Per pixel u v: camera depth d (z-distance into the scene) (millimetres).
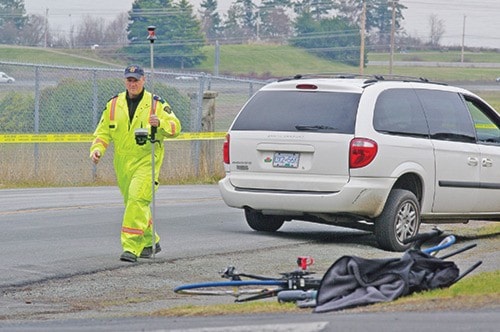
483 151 50281
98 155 42625
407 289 29969
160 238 48594
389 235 46188
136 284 37781
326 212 46156
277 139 47062
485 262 42406
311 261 32250
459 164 49094
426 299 29516
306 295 30359
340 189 45625
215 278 39031
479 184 50094
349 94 46656
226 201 48562
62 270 40062
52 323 30188
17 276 38844
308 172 46375
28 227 51344
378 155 45625
